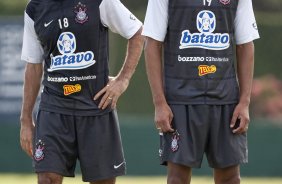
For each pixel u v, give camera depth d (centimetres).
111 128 2417
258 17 5997
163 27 2331
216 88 2323
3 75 4956
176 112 2328
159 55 2344
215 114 2328
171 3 2314
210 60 2319
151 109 5800
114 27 2397
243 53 2364
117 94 2398
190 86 2323
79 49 2356
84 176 2422
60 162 2367
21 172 4959
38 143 2367
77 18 2342
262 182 4622
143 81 5784
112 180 2441
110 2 2356
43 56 2412
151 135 4875
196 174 4800
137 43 2414
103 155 2408
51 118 2373
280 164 4888
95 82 2380
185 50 2319
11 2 5822
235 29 2361
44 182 2348
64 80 2362
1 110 4966
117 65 5772
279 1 7131
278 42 5981
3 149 4956
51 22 2348
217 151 2347
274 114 5816
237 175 2377
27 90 2442
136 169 4875
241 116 2336
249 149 4897
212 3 2311
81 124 2381
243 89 2358
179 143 2320
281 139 4884
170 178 2341
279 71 5981
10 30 4947
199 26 2312
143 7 6781
